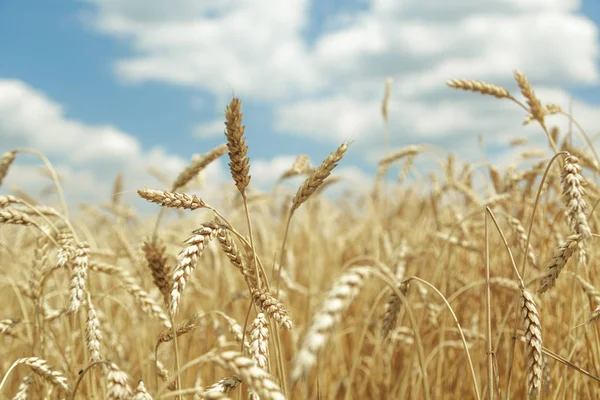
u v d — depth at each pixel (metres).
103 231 1.82
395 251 1.39
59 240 0.86
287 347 1.39
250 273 0.74
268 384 0.61
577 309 1.05
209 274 1.62
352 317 1.53
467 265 1.49
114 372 0.66
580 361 0.96
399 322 1.13
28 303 1.22
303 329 1.34
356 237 2.01
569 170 0.73
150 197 0.72
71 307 0.77
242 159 0.72
